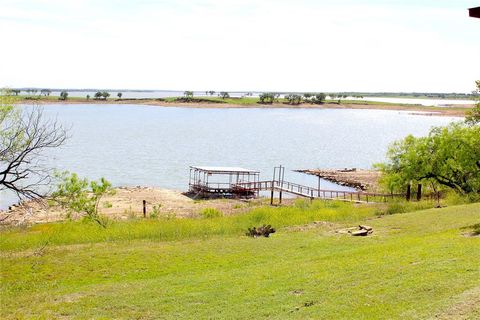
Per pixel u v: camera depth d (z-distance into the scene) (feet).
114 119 583.58
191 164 259.80
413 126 533.14
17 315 43.78
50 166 224.53
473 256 44.91
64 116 588.09
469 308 32.40
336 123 574.97
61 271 58.44
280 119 639.35
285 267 53.47
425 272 41.96
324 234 74.59
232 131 458.09
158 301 44.98
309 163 277.23
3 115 83.05
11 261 62.44
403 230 71.87
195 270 57.62
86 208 94.73
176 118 632.79
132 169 237.25
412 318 32.83
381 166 139.13
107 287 51.08
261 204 149.07
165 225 85.51
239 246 68.54
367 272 45.29
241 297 43.70
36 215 130.11
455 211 82.43
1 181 85.56
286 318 37.27
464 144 121.60
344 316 35.76
